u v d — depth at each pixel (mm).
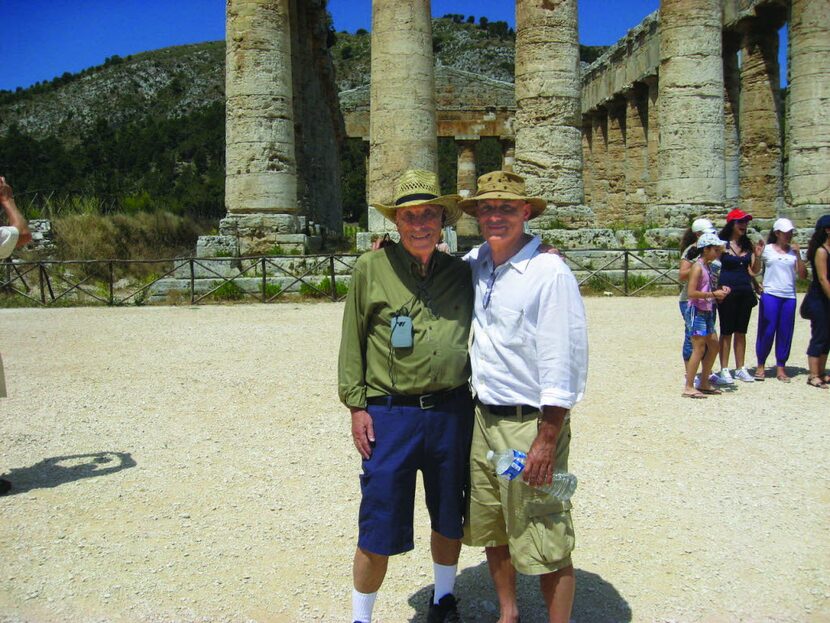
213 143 62812
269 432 7074
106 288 20844
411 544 3537
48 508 5277
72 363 10500
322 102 28797
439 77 38781
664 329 13102
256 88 18844
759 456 6285
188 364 10312
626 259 18656
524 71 20219
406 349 3467
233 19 18969
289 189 19344
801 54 21812
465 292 3670
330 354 10930
